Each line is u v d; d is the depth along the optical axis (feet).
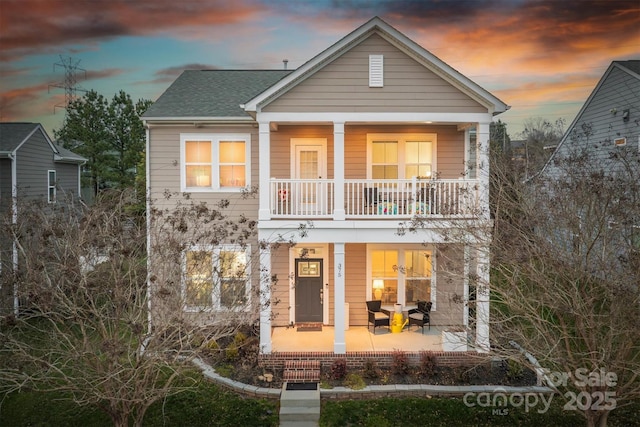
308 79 38.11
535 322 30.91
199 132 45.50
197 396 33.55
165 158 45.44
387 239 38.14
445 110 38.17
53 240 28.25
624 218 27.14
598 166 37.29
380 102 38.19
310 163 45.65
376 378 35.76
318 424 30.58
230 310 30.19
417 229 37.91
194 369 36.04
